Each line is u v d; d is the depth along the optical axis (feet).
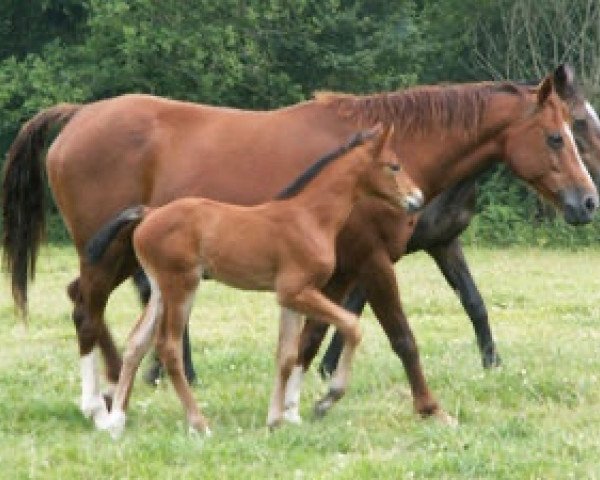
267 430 38.96
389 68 144.77
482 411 42.70
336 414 42.42
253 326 67.92
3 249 47.57
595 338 61.11
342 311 39.17
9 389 47.57
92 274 43.57
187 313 39.42
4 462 36.01
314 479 33.35
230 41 134.10
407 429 39.99
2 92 138.10
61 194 44.98
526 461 34.47
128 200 43.62
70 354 57.67
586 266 105.70
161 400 45.83
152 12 136.46
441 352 56.90
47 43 145.18
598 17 141.49
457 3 147.13
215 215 38.88
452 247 52.60
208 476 34.01
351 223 40.98
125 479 34.12
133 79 136.77
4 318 73.05
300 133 42.37
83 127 44.60
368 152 39.50
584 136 54.65
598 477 33.17
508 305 77.97
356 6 142.82
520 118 43.19
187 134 43.34
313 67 143.02
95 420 42.19
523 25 145.38
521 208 137.49
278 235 38.63
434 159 43.01
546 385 45.91
